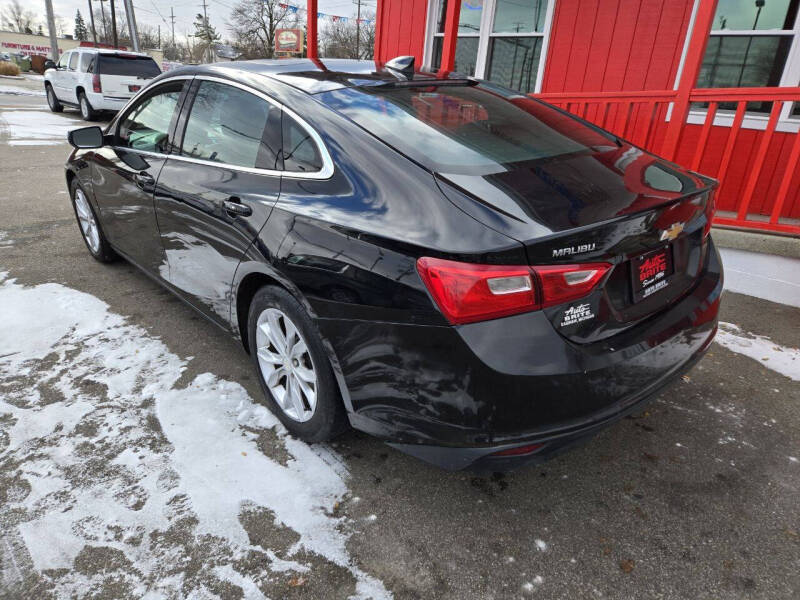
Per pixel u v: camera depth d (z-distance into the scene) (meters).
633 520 2.01
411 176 1.87
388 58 8.37
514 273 1.57
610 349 1.77
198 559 1.81
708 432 2.50
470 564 1.82
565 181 1.92
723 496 2.13
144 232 3.24
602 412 1.74
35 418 2.46
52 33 32.66
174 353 3.04
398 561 1.82
